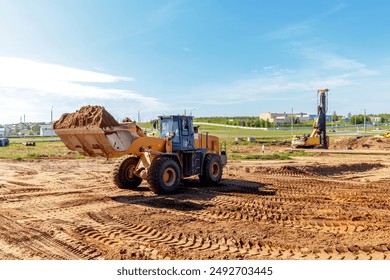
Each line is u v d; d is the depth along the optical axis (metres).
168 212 9.27
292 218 8.72
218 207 9.79
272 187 13.23
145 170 11.84
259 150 34.84
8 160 25.17
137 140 11.40
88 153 11.45
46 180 15.09
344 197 11.34
